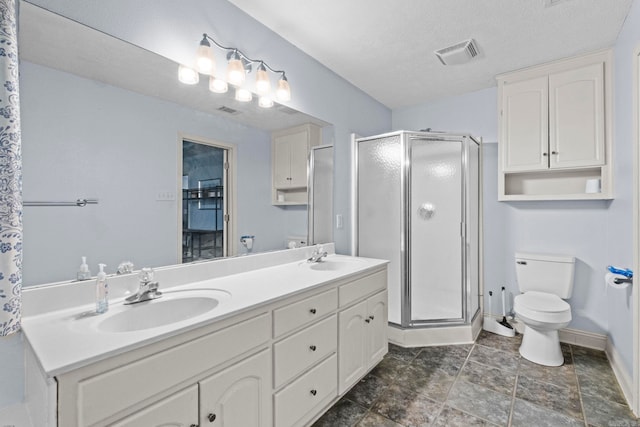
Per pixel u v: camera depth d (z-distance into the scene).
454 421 1.62
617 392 1.86
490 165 2.95
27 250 1.09
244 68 1.83
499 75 2.67
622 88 1.98
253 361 1.22
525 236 2.77
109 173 1.29
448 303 2.64
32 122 1.10
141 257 1.40
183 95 1.55
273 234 2.06
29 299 1.09
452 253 2.64
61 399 0.75
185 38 1.54
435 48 2.24
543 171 2.57
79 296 1.20
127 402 0.86
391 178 2.70
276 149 2.08
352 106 2.84
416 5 1.78
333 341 1.65
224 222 1.77
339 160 2.67
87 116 1.23
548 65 2.45
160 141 1.47
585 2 1.75
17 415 1.05
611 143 2.20
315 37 2.11
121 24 1.32
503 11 1.83
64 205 1.17
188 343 1.00
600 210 2.43
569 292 2.46
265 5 1.78
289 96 2.00
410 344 2.53
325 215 2.52
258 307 1.23
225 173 1.77
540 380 1.99
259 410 1.24
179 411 0.97
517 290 2.80
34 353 0.82
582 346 2.48
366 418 1.65
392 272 2.68
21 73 1.08
